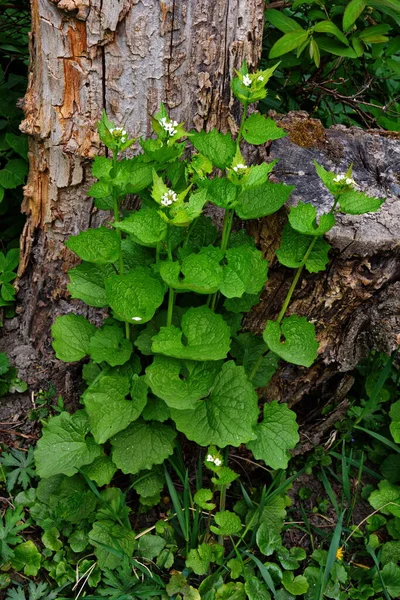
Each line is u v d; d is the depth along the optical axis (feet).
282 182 3.94
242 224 4.17
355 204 3.70
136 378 3.89
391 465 4.28
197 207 3.60
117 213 3.79
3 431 4.28
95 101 4.00
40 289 4.36
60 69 3.95
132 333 4.05
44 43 3.93
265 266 3.89
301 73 4.84
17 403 4.36
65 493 4.04
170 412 3.92
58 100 4.00
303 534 4.15
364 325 4.08
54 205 4.17
